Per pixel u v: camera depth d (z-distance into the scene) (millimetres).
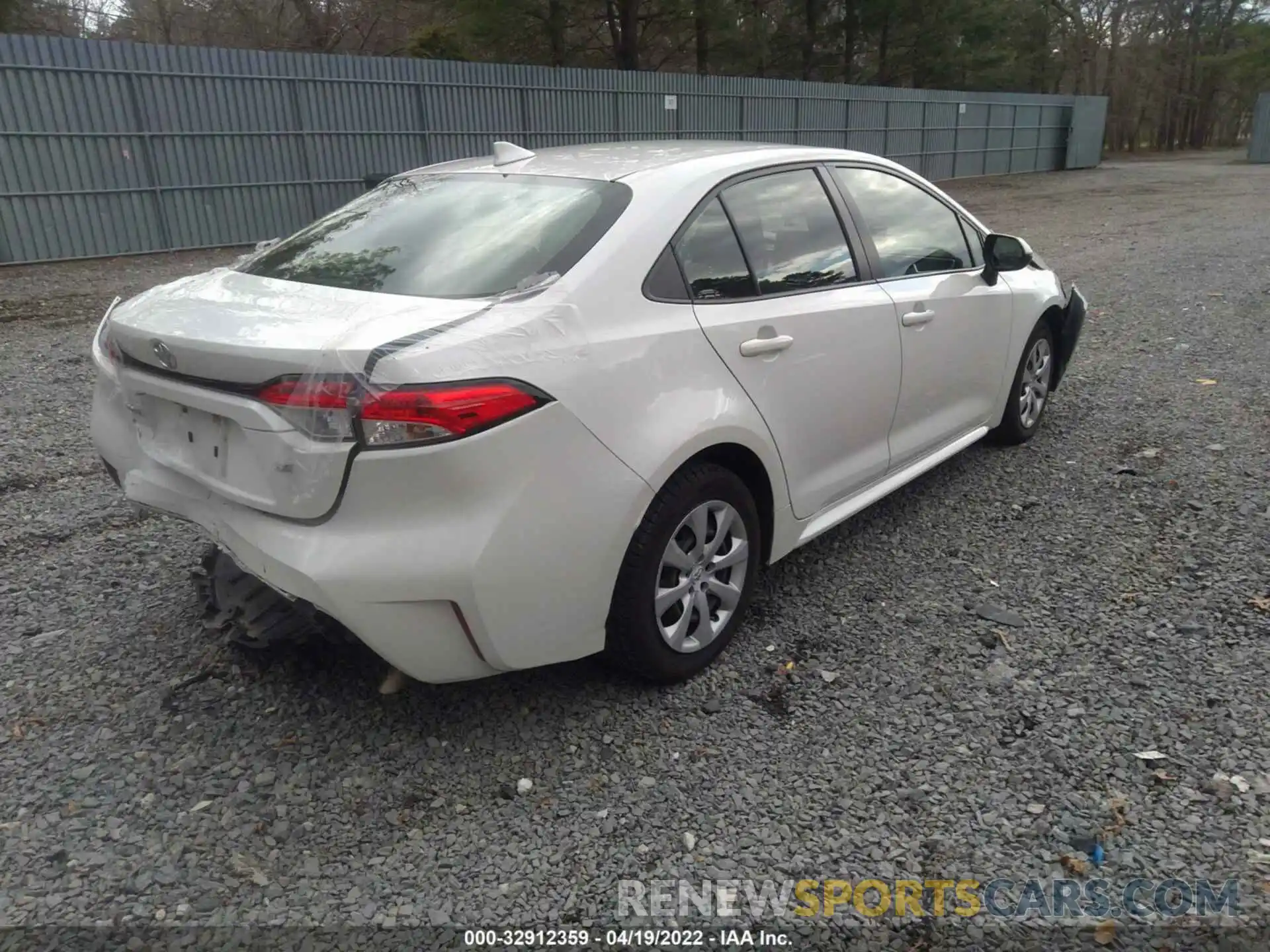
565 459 2539
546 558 2541
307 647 3242
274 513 2496
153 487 2891
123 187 14312
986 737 2824
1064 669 3164
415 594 2404
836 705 2998
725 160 3336
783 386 3227
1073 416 5840
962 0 36500
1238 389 6266
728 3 27812
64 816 2512
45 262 13680
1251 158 41750
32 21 26703
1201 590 3666
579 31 28109
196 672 3150
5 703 2980
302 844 2438
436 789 2633
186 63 14570
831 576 3855
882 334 3693
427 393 2311
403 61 17125
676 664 3037
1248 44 62406
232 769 2701
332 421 2332
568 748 2795
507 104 18938
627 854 2406
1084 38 55281
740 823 2506
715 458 3104
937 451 4387
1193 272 11062
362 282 2914
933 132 31578
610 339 2686
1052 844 2420
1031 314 4945
